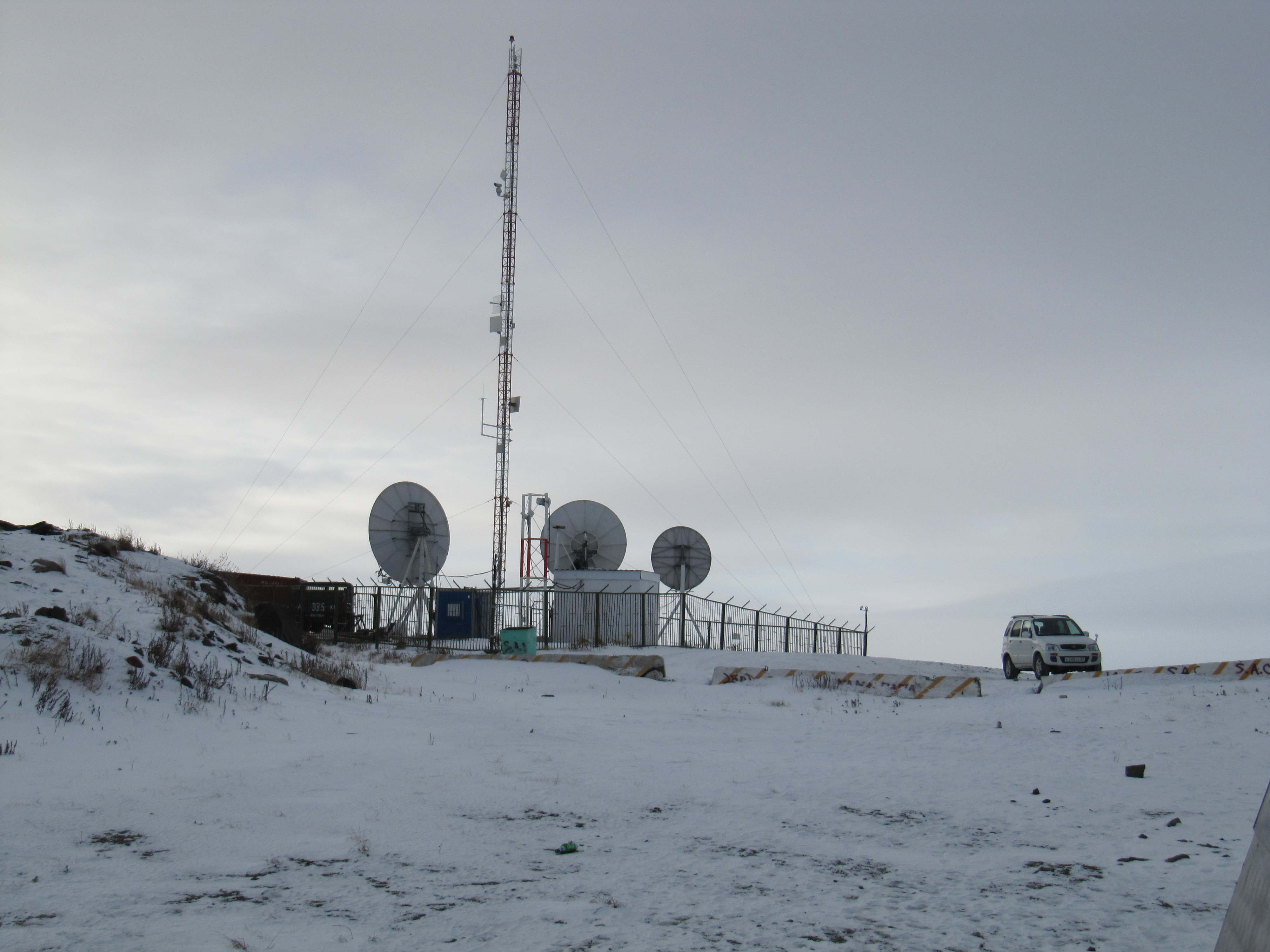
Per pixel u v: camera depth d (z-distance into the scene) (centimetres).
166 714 1291
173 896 593
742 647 4191
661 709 1997
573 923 564
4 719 1141
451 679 2406
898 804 974
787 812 918
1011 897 644
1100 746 1451
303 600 3603
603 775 1078
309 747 1170
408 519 4003
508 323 4678
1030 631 3234
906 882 681
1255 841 375
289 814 823
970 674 3597
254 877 642
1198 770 1227
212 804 845
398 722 1445
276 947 509
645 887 648
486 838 768
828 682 2509
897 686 2430
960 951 534
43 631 1438
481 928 551
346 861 690
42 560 1819
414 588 3691
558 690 2323
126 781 924
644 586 4175
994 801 1002
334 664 2105
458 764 1095
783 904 616
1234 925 364
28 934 514
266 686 1581
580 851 742
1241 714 1733
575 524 4456
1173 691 2005
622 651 3569
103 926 531
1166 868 729
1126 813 953
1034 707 1992
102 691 1316
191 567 2394
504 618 3712
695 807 927
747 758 1272
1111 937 562
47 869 641
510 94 4962
